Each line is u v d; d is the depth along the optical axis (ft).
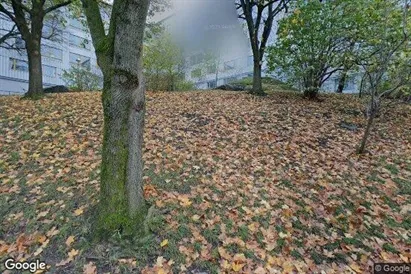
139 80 9.21
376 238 10.61
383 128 23.26
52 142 17.34
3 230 10.31
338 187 14.01
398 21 17.92
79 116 22.71
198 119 23.59
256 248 9.81
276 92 38.55
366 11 21.88
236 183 13.97
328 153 18.02
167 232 10.07
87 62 86.48
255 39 35.63
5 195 12.12
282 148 18.51
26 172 14.02
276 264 9.18
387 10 18.20
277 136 20.57
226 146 18.38
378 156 17.57
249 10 34.86
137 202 10.02
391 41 17.60
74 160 15.25
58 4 30.99
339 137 20.99
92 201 11.53
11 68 74.49
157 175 14.01
